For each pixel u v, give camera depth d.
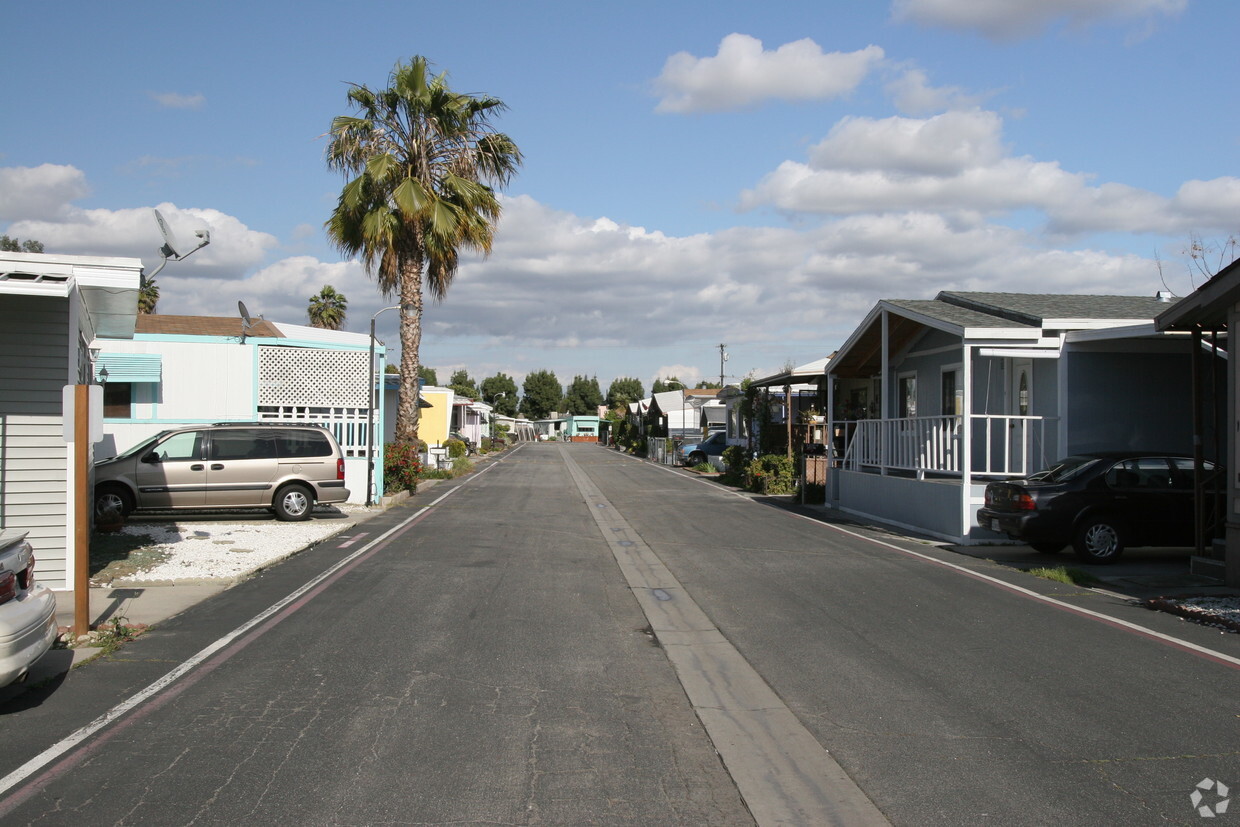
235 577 10.31
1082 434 14.31
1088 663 6.96
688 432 54.69
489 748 5.09
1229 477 10.12
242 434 16.23
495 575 10.89
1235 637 7.80
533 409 143.38
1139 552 13.28
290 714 5.64
